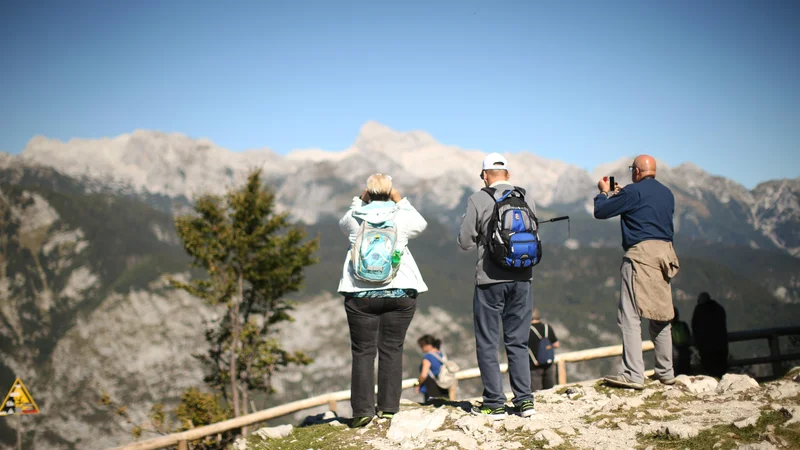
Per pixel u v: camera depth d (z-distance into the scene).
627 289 5.82
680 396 5.31
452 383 8.75
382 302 5.22
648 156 5.98
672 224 5.85
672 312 5.65
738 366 7.90
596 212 5.96
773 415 4.17
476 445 4.53
